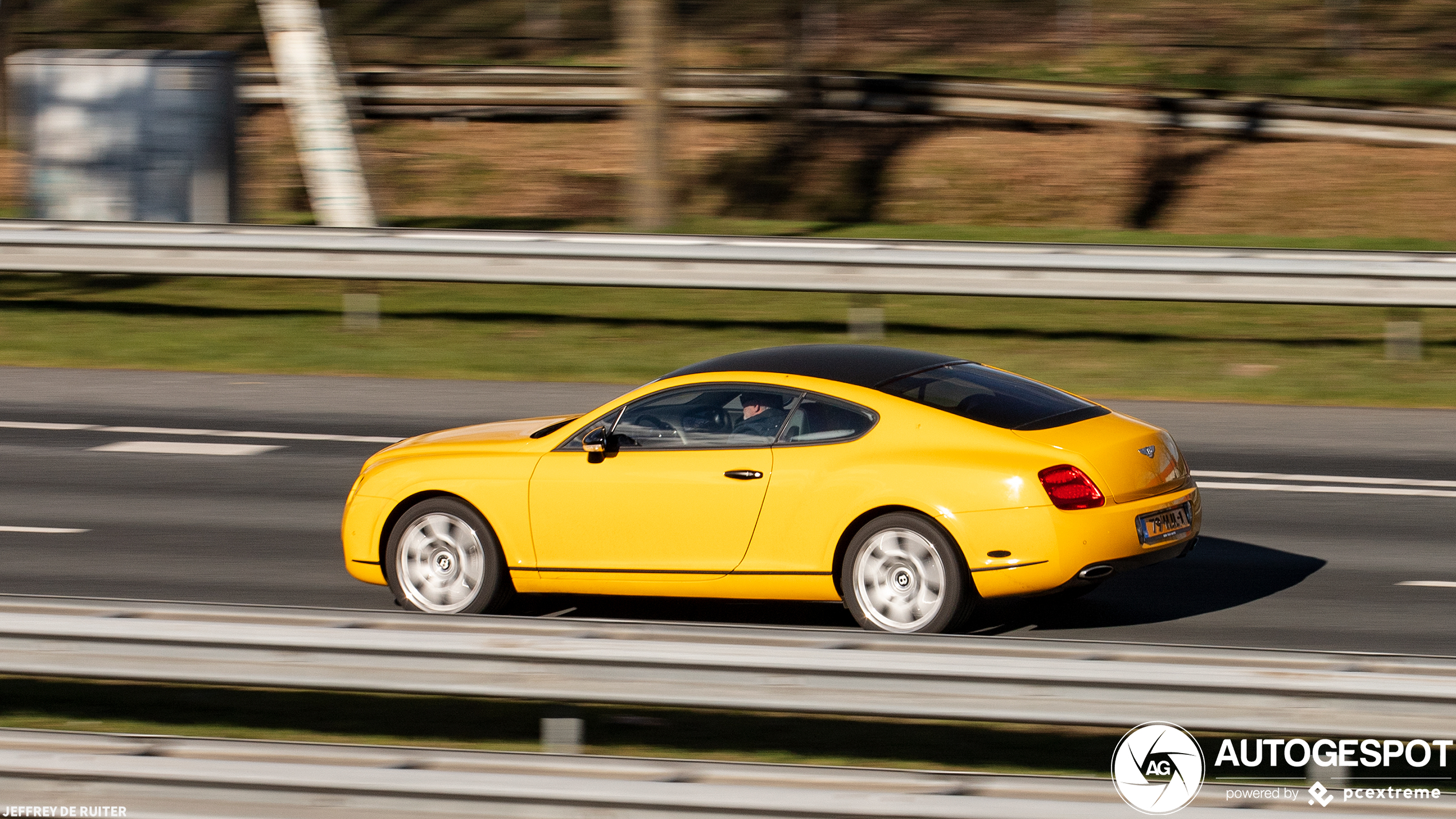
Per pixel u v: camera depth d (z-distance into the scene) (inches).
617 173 1612.9
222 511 593.0
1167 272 839.1
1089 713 288.8
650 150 1173.7
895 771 275.7
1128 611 451.2
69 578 504.1
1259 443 676.1
